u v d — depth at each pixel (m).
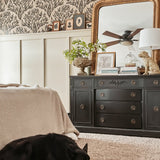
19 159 1.32
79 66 3.59
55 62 4.25
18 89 1.97
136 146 2.47
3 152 1.43
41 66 4.32
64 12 4.28
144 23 3.70
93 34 3.94
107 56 3.78
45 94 2.34
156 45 3.11
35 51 4.38
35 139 1.42
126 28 3.79
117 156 2.10
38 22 4.44
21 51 4.46
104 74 3.44
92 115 3.32
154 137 3.00
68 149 1.35
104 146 2.46
